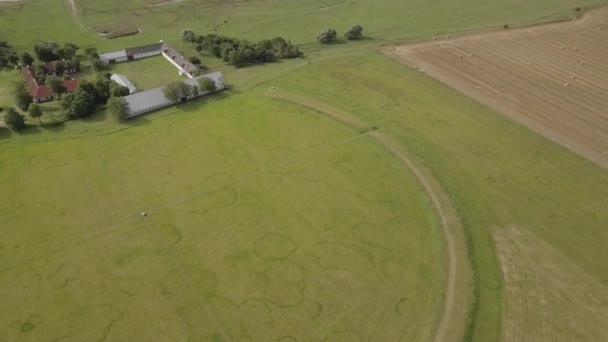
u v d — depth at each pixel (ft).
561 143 257.55
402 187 221.87
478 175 230.68
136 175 227.20
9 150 244.01
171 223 199.11
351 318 161.17
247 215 204.23
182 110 285.23
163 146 249.34
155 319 159.74
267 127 267.39
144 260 181.68
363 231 197.16
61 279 173.17
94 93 288.71
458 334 155.22
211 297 167.63
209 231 195.62
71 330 155.43
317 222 201.46
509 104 296.92
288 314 162.30
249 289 171.12
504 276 177.37
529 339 154.71
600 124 277.23
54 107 287.89
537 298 169.07
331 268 179.93
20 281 171.83
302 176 228.22
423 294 169.58
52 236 191.42
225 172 230.48
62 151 244.22
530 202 214.07
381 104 292.40
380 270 179.22
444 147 251.60
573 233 197.26
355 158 241.55
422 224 200.95
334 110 283.38
